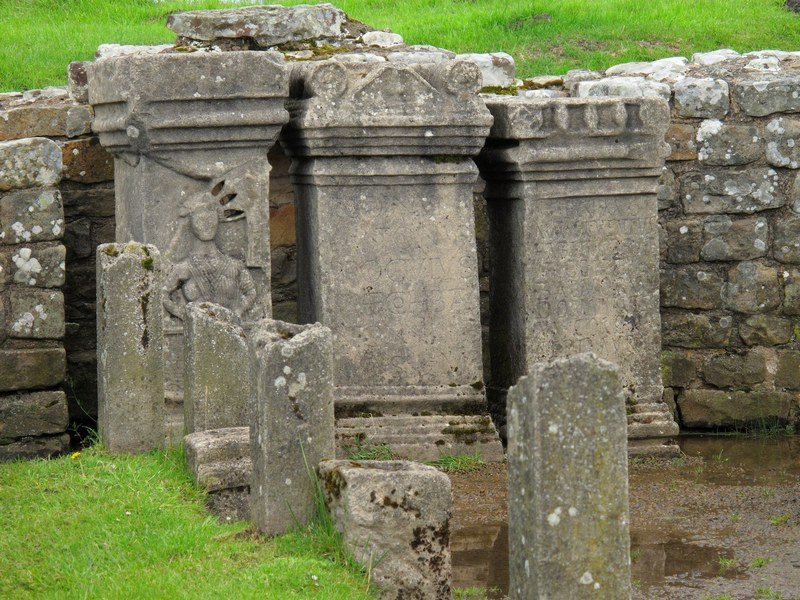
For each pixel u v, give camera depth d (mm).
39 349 10719
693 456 11555
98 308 9602
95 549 7738
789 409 12578
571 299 11297
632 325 11469
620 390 6098
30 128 11664
